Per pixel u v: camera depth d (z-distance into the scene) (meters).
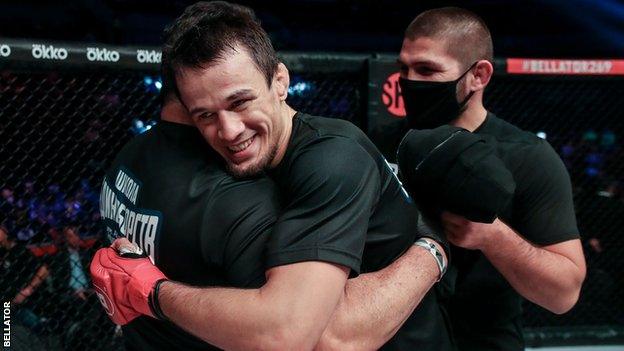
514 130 1.77
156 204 1.16
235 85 1.05
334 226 1.06
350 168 1.10
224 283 1.14
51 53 1.77
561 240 1.64
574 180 2.46
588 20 8.59
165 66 1.12
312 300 1.01
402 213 1.29
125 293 1.15
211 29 1.06
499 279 1.76
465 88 1.74
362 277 1.20
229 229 1.10
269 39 1.14
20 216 1.88
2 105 1.85
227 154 1.12
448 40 1.70
